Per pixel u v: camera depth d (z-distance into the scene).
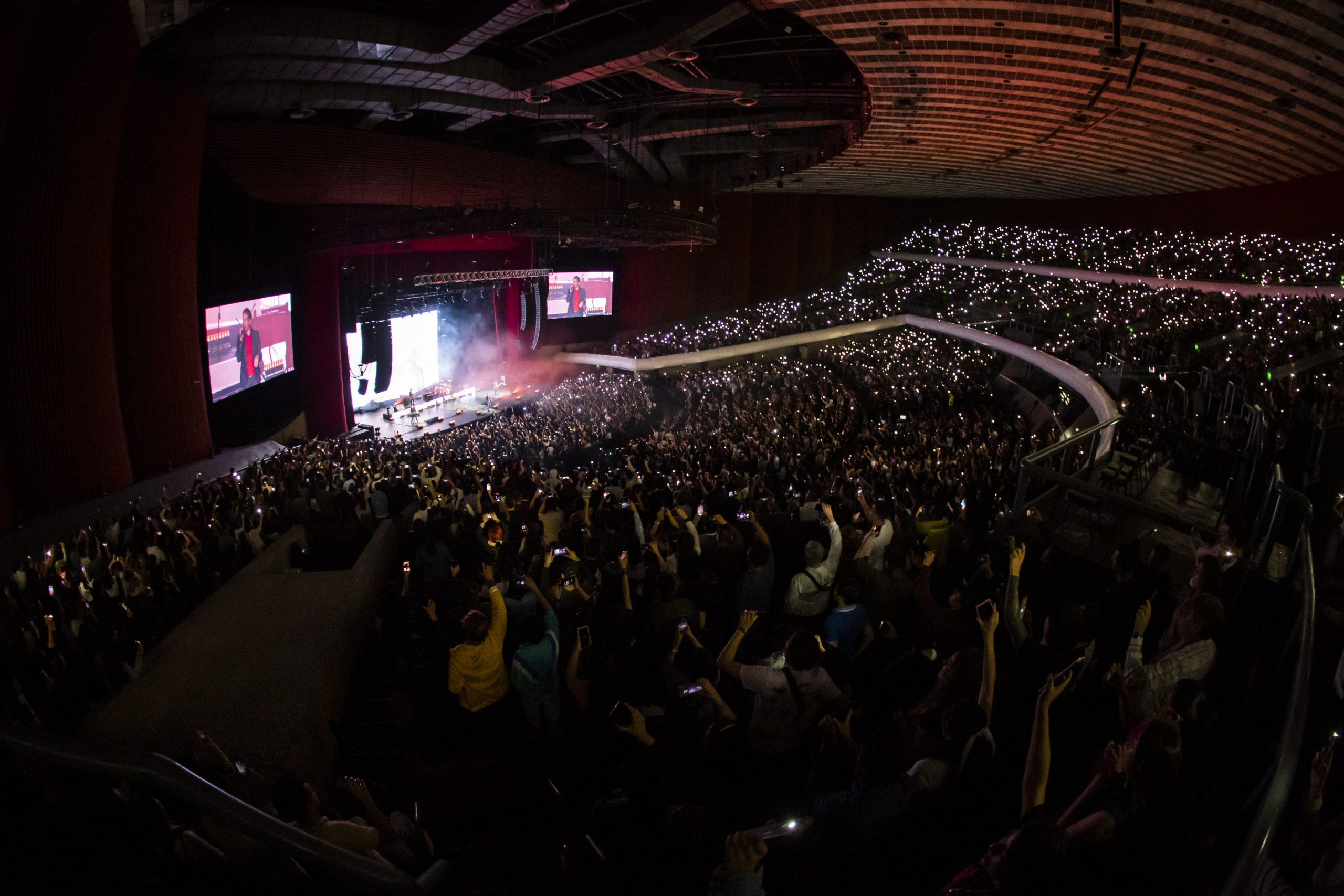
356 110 28.33
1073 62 19.34
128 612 7.98
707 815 3.76
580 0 21.80
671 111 33.84
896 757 3.34
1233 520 6.15
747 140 37.81
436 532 8.72
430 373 39.31
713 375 39.97
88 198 16.38
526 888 4.22
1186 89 20.41
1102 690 4.93
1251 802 2.92
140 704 5.94
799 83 29.00
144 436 20.69
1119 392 21.03
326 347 30.55
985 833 3.88
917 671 4.62
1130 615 5.36
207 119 23.55
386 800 5.28
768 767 4.60
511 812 5.24
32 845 3.17
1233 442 11.19
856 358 37.59
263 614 7.50
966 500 10.98
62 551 12.02
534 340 39.38
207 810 2.19
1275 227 35.62
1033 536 8.12
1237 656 4.87
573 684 5.29
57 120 15.50
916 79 22.12
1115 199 45.50
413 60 21.70
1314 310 24.00
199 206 24.47
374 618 8.84
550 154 40.12
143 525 11.93
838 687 4.72
